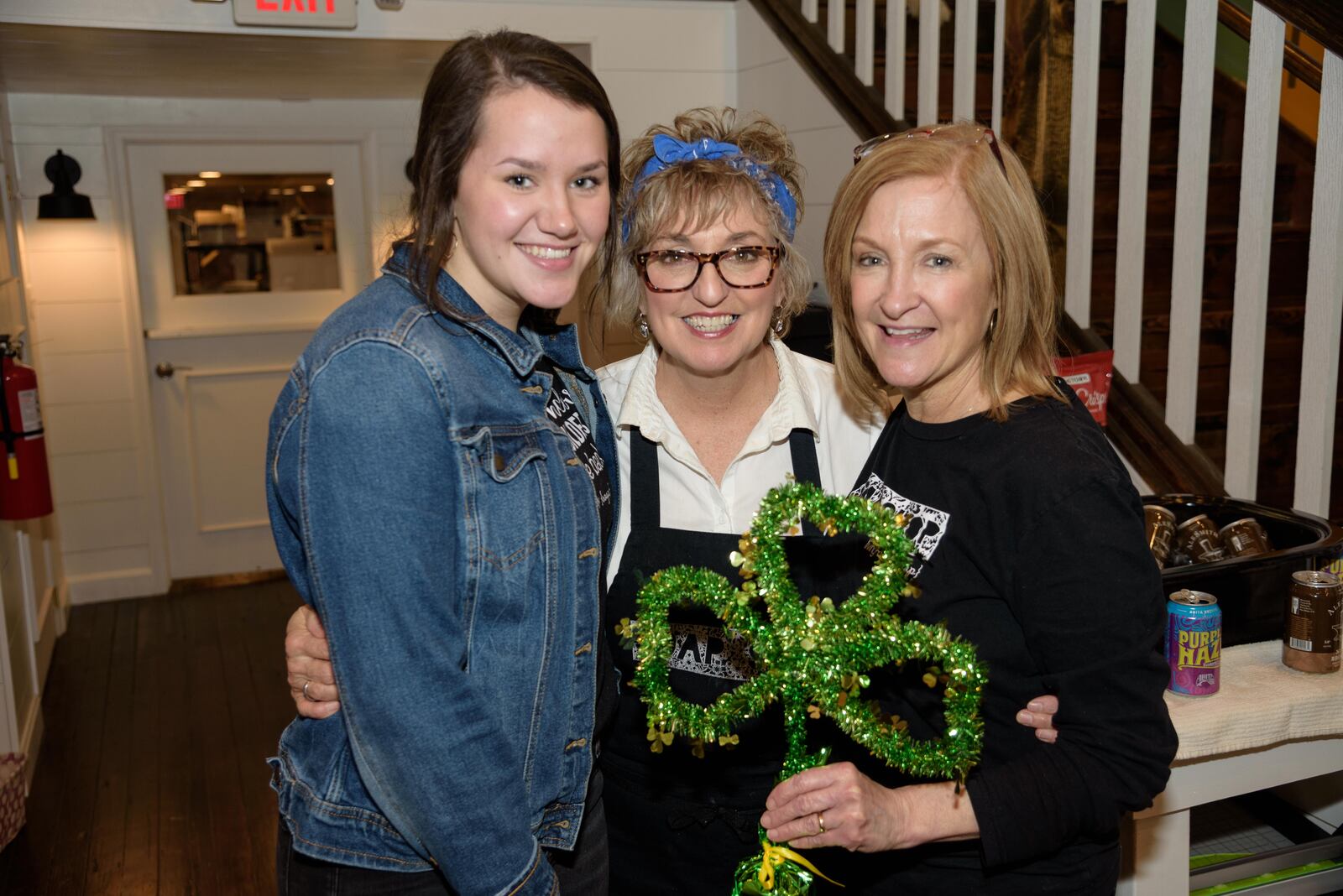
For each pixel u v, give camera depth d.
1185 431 2.39
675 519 1.60
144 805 3.13
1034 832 1.09
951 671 1.04
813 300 2.90
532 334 1.36
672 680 1.59
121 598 4.97
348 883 1.18
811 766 1.14
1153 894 1.66
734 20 3.88
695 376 1.57
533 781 1.23
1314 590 1.69
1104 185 3.11
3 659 3.03
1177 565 1.90
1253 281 2.21
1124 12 3.37
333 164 5.05
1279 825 2.15
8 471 3.26
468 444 1.10
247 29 3.28
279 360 5.16
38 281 4.63
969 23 2.82
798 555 1.53
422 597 1.05
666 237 1.46
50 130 4.54
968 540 1.19
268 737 3.56
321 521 1.03
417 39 3.48
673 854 1.59
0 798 2.87
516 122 1.09
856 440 1.64
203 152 4.84
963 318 1.20
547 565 1.19
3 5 3.05
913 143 1.23
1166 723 1.11
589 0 3.70
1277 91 2.13
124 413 4.86
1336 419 2.79
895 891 1.30
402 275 1.16
